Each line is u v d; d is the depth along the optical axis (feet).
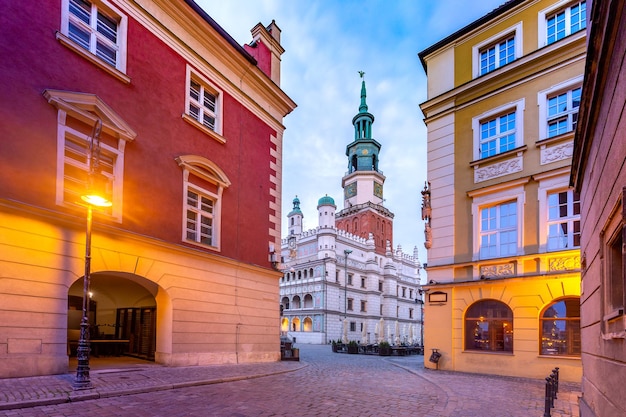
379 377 43.11
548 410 22.43
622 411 13.61
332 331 164.45
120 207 37.42
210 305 45.73
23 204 29.76
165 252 41.24
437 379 41.81
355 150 240.94
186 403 25.75
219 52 52.54
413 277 227.20
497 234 49.90
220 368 42.19
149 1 43.93
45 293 30.81
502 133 51.88
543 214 45.52
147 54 42.63
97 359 44.78
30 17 32.48
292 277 186.29
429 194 57.26
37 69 32.42
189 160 45.39
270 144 61.26
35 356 29.48
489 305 48.47
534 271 45.03
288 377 40.32
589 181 21.52
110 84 38.24
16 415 20.88
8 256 28.94
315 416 23.67
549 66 48.11
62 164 33.12
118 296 53.62
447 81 59.52
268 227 58.18
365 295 188.55
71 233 33.19
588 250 22.15
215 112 52.24
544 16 50.21
